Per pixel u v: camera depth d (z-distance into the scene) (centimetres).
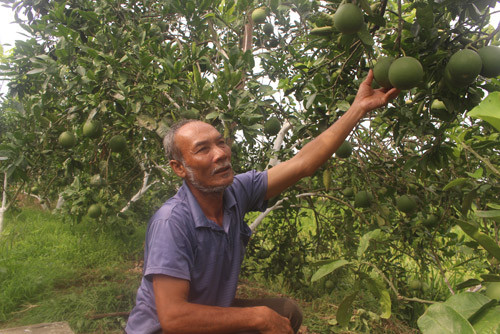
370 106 220
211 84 391
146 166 512
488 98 108
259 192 233
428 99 236
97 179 429
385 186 416
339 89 287
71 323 423
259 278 582
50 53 469
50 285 515
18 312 450
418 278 500
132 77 377
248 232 229
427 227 407
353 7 194
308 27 441
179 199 202
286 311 221
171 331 177
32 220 836
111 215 452
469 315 104
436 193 387
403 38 216
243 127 328
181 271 180
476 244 301
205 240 193
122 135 418
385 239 424
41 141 402
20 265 538
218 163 193
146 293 201
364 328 414
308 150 237
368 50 213
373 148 468
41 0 470
